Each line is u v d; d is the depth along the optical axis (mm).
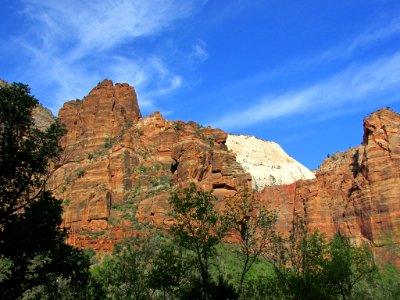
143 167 151250
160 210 124625
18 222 45438
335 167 182500
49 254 47031
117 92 186000
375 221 148625
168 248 79688
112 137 168125
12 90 47562
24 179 48500
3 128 47312
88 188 139875
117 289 69688
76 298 56031
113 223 126500
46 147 49312
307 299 60062
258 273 84688
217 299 61406
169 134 160375
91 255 111688
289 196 178625
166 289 65875
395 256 136875
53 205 47812
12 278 44031
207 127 165750
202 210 60344
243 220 65375
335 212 165000
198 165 136375
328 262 64625
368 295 82500
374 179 156250
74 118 180000
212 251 62344
